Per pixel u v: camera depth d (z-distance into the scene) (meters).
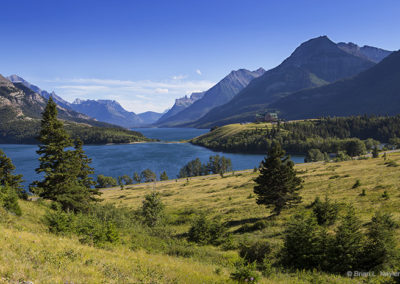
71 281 8.48
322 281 13.91
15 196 27.23
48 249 12.76
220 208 55.25
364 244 16.61
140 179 144.25
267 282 12.88
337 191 50.31
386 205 35.25
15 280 7.71
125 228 33.25
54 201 37.59
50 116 36.91
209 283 11.54
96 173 163.50
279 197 41.16
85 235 19.52
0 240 12.27
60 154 37.41
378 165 73.06
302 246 17.62
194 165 157.25
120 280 9.84
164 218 47.41
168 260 17.22
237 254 22.97
